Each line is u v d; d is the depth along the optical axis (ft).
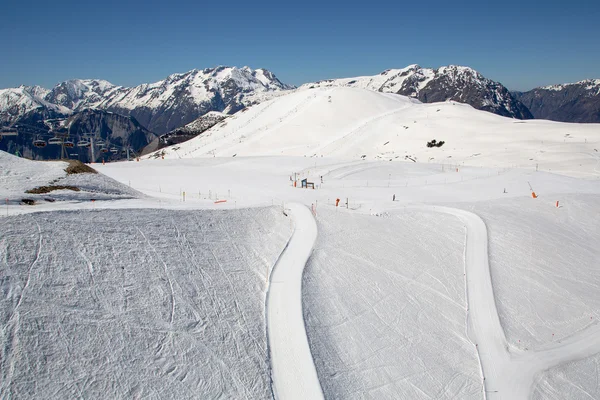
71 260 72.79
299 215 129.39
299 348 71.77
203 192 162.71
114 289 71.26
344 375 70.18
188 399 59.00
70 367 56.75
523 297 104.06
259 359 68.95
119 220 90.33
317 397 63.05
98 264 74.74
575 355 85.81
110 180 133.80
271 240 109.29
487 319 93.61
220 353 67.62
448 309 95.50
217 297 79.92
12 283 63.41
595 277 118.11
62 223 80.79
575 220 157.28
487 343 86.43
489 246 125.70
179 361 63.77
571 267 121.49
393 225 134.51
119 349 61.67
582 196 184.03
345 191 179.11
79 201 110.11
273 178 202.39
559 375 79.77
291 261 98.37
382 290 96.84
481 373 78.23
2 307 59.36
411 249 119.75
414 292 99.30
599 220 158.92
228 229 107.04
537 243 131.95
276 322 77.51
